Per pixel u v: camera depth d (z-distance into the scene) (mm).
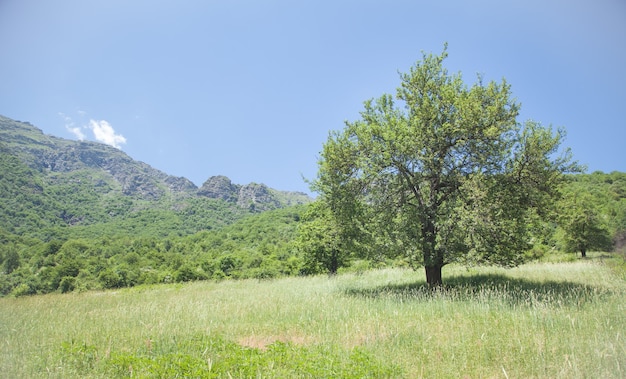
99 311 13430
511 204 13891
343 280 21875
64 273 67938
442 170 15406
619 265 17922
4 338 8844
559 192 14211
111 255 106938
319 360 6145
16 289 62719
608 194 59656
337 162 15828
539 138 13234
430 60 16453
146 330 9375
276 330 9234
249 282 26484
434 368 5945
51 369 6324
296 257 50719
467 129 14078
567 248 36250
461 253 14078
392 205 15633
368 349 6961
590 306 9492
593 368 5535
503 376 5621
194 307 13070
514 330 7742
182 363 5934
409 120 15898
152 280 63156
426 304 11172
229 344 7465
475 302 10773
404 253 14867
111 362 6398
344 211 16047
